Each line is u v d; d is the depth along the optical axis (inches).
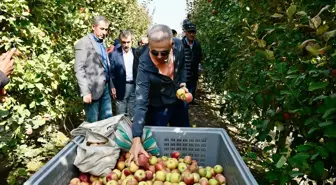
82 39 153.2
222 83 212.8
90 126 92.4
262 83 88.7
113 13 310.2
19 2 118.6
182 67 112.4
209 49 284.5
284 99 83.7
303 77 69.8
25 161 141.9
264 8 104.8
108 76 166.7
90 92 154.3
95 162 85.4
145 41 209.2
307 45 63.9
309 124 71.9
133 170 89.1
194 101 294.0
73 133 92.9
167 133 99.0
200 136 97.9
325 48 58.4
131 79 182.2
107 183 84.4
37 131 172.4
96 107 160.7
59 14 166.4
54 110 162.1
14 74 122.3
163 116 111.7
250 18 122.1
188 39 218.5
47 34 149.9
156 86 104.4
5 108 123.9
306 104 74.4
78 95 188.1
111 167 88.4
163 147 99.8
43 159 148.4
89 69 154.6
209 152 98.1
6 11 116.2
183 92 107.2
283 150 76.1
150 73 100.1
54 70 148.1
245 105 108.3
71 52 183.6
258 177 127.2
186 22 216.7
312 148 65.3
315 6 80.1
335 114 60.3
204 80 378.0
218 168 91.4
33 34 132.0
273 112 85.0
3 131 132.2
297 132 82.9
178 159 97.1
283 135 85.4
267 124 85.0
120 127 94.2
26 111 128.3
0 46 117.0
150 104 110.2
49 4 149.8
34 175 63.6
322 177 67.4
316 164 63.1
